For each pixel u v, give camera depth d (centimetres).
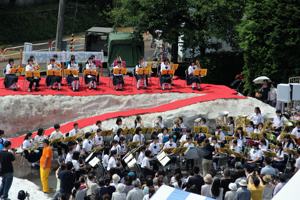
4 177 3222
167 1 5788
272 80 5369
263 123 4303
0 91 4609
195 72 4962
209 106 4656
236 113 4666
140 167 3609
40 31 8175
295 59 5294
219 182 2995
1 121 4488
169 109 4600
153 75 5772
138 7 5944
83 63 5294
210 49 6362
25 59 5062
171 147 3772
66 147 3894
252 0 5400
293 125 4212
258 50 5381
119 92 4800
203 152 3700
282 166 3672
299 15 5228
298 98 4525
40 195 3472
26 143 3903
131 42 5834
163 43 6081
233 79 6078
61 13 5478
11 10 8262
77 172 3397
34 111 4559
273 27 5300
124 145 3741
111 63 5788
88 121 4447
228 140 3912
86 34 6234
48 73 4709
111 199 2959
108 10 8744
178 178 3150
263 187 3111
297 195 2133
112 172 3291
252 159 3700
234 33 5872
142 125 4253
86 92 4750
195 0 5750
